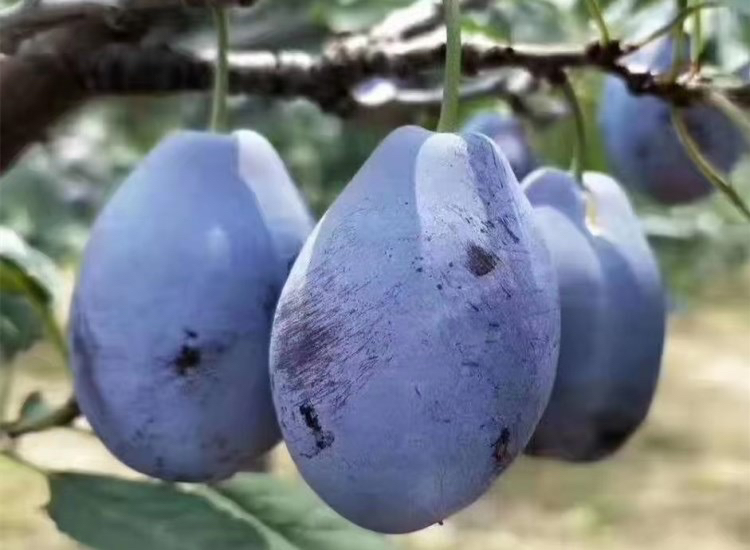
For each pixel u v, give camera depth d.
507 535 1.21
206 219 0.23
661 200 0.39
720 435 1.55
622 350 0.25
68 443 1.08
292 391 0.20
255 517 0.26
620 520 1.27
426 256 0.20
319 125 0.60
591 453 0.26
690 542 1.24
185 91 0.31
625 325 0.25
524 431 0.20
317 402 0.20
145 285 0.22
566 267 0.25
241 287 0.22
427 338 0.19
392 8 0.50
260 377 0.23
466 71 0.28
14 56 0.30
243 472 0.27
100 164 0.63
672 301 0.67
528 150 0.40
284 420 0.20
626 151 0.39
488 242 0.20
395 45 0.31
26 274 0.30
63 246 0.59
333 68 0.31
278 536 0.26
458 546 1.16
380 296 0.19
